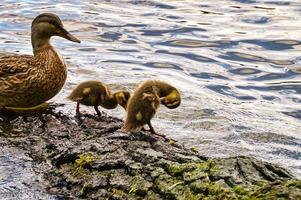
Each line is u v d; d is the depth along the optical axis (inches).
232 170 350.3
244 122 518.9
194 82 634.2
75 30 769.6
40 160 412.5
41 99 522.6
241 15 825.5
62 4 853.8
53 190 378.0
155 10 842.8
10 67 517.0
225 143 471.2
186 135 477.1
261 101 598.5
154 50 716.0
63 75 529.3
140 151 390.6
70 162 396.2
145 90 452.8
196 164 359.9
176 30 775.1
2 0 860.6
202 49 724.7
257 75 663.8
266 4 864.9
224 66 682.8
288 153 466.9
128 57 690.2
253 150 465.1
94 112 504.4
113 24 789.2
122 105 495.2
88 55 687.1
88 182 370.3
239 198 327.3
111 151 394.9
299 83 645.9
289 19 810.8
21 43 717.9
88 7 846.5
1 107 519.2
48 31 530.6
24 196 375.2
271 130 504.7
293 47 730.8
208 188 338.6
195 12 837.2
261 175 348.5
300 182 328.8
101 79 600.4
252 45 737.0
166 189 347.3
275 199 319.9
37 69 518.3
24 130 464.4
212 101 565.9
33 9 829.8
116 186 362.3
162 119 504.7
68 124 473.7
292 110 574.9
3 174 398.0
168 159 382.9
